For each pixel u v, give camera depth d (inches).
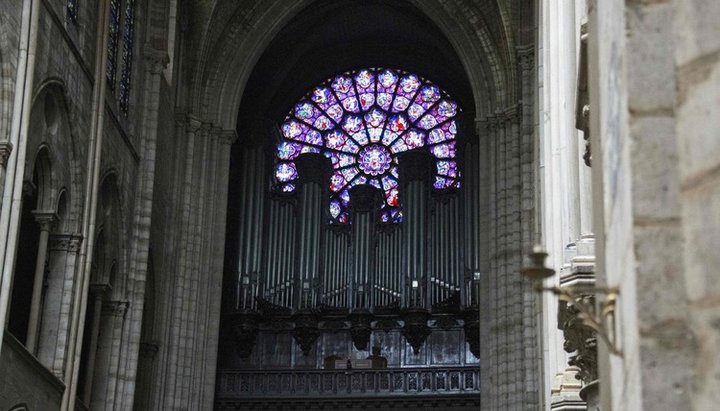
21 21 778.2
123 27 1082.1
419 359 1496.1
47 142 860.0
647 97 211.9
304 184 1589.6
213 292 1331.2
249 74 1414.9
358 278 1534.2
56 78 860.0
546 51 797.9
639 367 202.4
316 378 1448.1
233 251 1546.5
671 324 201.8
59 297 902.4
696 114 200.8
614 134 241.1
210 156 1365.7
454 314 1508.4
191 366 1270.9
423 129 1653.5
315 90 1684.3
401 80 1683.1
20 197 751.7
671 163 208.8
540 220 1000.9
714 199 194.1
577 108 428.8
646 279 205.2
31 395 810.8
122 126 1063.0
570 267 508.7
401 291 1521.9
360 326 1498.5
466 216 1544.0
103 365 1035.9
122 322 1053.8
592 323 247.9
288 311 1523.1
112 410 1026.1
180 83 1325.0
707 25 199.8
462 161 1595.7
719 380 187.5
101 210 1019.9
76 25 930.7
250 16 1402.6
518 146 1307.8
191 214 1320.1
